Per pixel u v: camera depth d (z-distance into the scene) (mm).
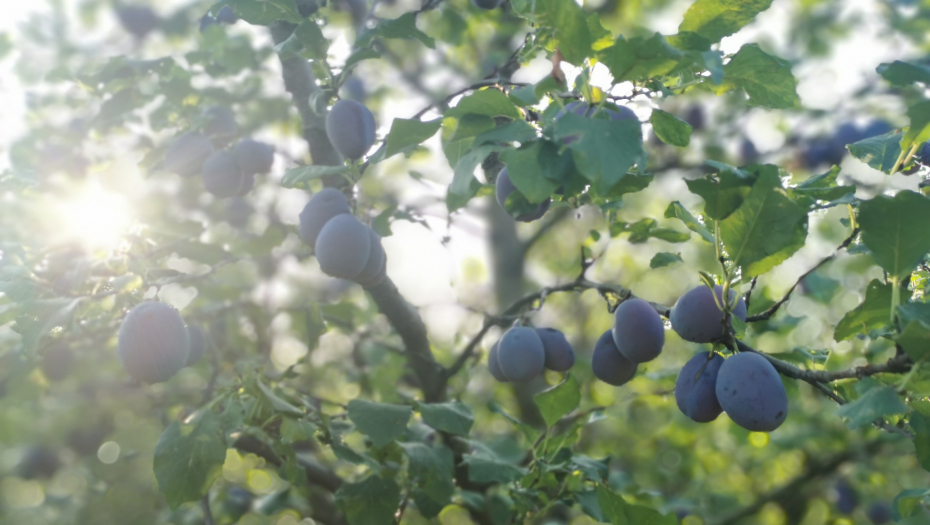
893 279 746
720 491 1822
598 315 2137
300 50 898
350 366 1343
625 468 1710
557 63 783
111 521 1102
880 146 849
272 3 898
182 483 873
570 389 962
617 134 721
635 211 1846
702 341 811
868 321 776
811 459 1654
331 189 917
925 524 1073
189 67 1209
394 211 978
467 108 787
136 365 865
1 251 951
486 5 1040
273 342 1339
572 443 1014
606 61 763
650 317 871
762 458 1803
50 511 1394
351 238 877
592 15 789
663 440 1848
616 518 936
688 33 788
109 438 1289
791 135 1607
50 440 1464
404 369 1287
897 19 1708
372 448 1003
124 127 1202
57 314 895
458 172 756
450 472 970
